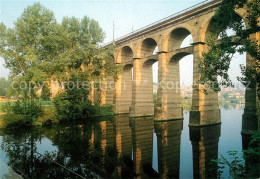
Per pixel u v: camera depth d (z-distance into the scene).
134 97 40.47
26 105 34.81
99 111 43.94
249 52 13.07
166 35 33.69
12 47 32.72
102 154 17.84
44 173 12.54
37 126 31.17
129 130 28.28
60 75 34.09
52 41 33.72
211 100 29.36
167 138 23.22
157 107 34.50
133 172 14.00
